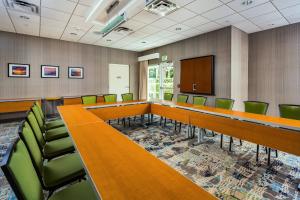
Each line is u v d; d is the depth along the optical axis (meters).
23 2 3.33
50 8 3.57
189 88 5.84
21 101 5.14
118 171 1.10
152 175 1.05
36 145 1.59
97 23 4.14
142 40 6.17
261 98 5.05
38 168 1.37
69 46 6.36
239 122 2.52
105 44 6.83
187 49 5.91
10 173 0.78
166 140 3.71
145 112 4.43
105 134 1.86
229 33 4.65
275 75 4.76
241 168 2.53
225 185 2.13
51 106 6.18
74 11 3.71
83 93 6.78
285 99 4.60
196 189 0.91
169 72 6.83
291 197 1.92
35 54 5.70
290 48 4.48
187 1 3.28
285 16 4.00
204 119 3.05
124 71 7.89
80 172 1.55
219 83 4.98
